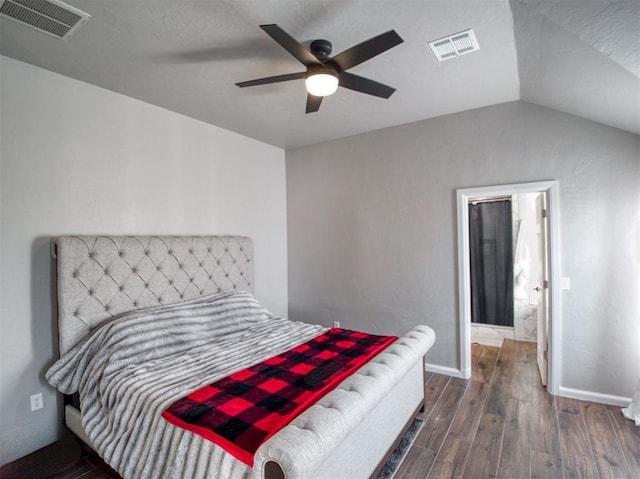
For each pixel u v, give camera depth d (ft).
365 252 12.75
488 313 16.81
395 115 11.04
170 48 6.97
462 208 10.86
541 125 9.73
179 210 10.48
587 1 4.70
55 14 5.85
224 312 9.60
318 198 13.83
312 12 5.81
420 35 6.56
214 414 5.14
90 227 8.45
